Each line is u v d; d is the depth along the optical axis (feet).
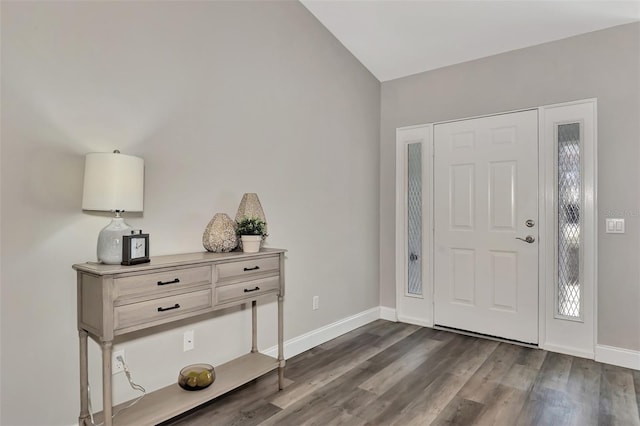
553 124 10.09
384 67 12.44
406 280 12.74
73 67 6.00
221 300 6.77
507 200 10.78
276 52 9.45
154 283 5.82
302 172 10.20
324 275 10.95
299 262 10.14
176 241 7.34
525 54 10.52
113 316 5.39
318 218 10.73
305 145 10.29
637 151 9.00
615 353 9.21
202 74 7.83
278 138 9.50
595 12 8.95
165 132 7.20
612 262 9.29
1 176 5.36
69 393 5.99
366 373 8.77
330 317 11.17
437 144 12.07
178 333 7.39
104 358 5.37
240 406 7.30
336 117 11.35
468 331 11.48
